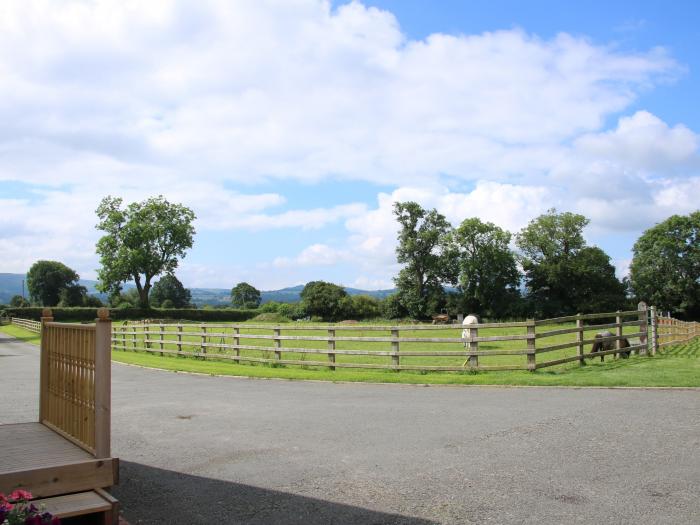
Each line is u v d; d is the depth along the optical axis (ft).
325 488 18.21
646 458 20.48
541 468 19.62
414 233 260.83
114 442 25.13
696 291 228.22
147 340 85.40
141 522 15.75
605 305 240.94
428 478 18.92
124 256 242.99
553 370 46.80
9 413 32.40
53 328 21.13
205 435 26.20
